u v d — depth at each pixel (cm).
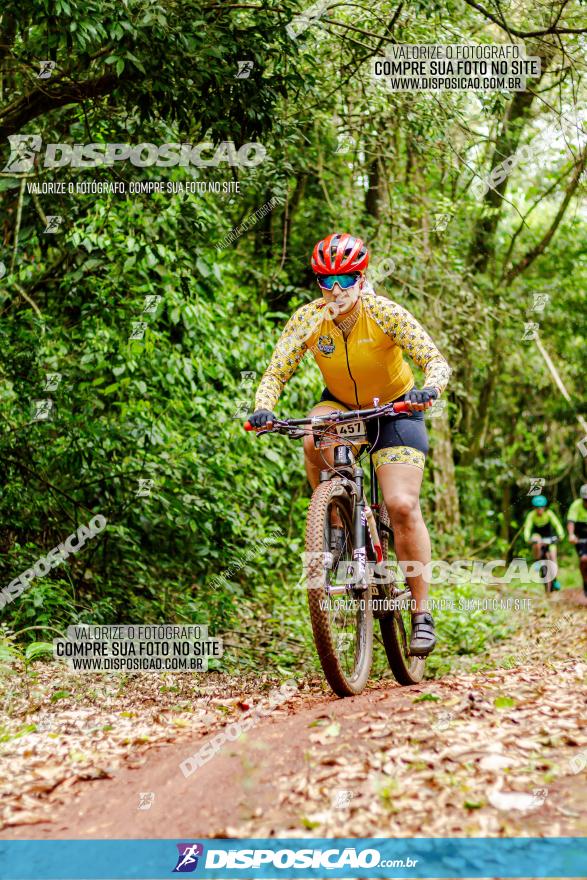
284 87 702
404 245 1279
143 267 816
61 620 712
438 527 1451
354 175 1270
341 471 461
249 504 880
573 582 1862
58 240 861
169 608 823
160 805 318
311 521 425
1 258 838
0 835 307
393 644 497
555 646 810
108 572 837
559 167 1341
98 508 809
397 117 1066
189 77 643
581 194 1191
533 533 1403
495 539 1608
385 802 293
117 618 789
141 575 832
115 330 805
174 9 630
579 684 431
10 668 554
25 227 866
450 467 1491
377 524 496
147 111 661
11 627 683
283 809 301
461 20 963
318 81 934
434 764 317
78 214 852
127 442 796
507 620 1046
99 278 841
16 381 768
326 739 350
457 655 827
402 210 1309
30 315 784
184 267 888
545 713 370
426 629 471
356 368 464
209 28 652
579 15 941
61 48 664
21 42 726
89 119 792
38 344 769
